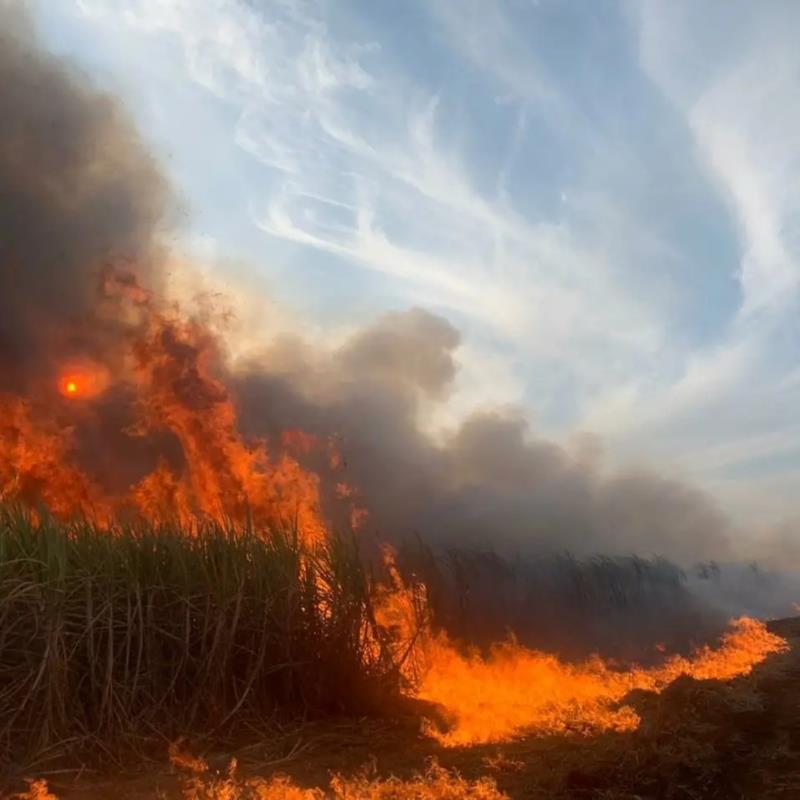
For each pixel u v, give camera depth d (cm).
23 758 473
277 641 617
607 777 434
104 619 539
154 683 548
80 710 512
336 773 466
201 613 582
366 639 661
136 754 496
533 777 450
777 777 407
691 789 404
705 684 610
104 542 579
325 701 625
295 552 650
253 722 575
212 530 643
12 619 516
